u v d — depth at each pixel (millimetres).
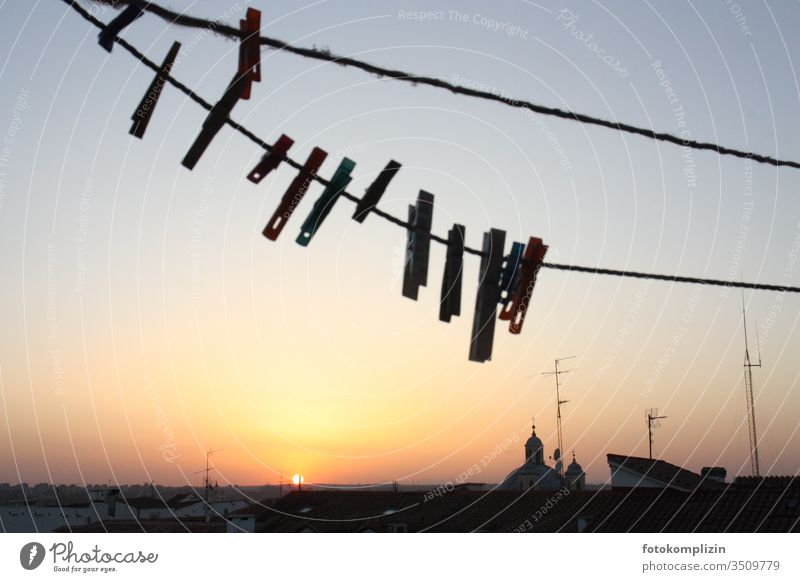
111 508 34000
